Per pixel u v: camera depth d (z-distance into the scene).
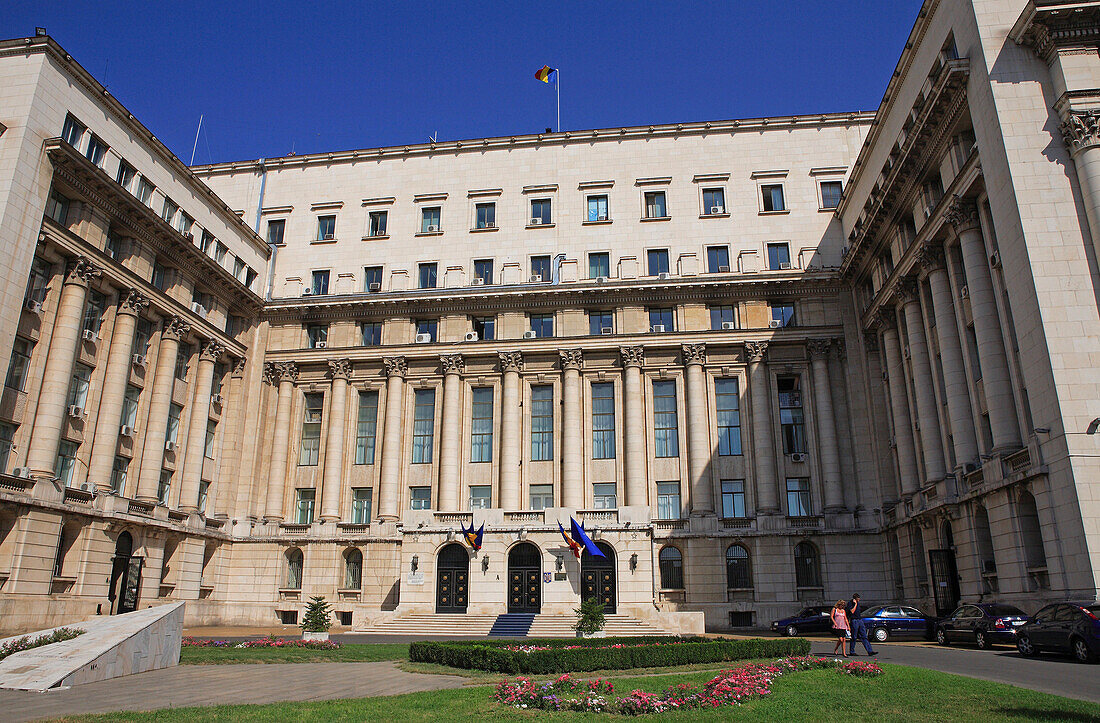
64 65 39.75
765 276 54.03
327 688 18.58
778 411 52.84
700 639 30.33
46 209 39.22
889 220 45.25
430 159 61.94
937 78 35.59
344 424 55.59
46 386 38.00
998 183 32.09
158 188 47.28
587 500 52.38
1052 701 14.40
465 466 53.72
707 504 50.66
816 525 49.50
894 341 47.72
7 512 35.12
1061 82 31.41
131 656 21.48
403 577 45.78
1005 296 33.34
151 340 46.62
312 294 59.72
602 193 59.38
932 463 40.94
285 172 63.34
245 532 53.62
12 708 15.27
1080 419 28.17
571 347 54.59
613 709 15.23
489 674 21.44
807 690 17.20
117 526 41.41
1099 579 26.45
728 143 59.22
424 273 59.19
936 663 22.64
